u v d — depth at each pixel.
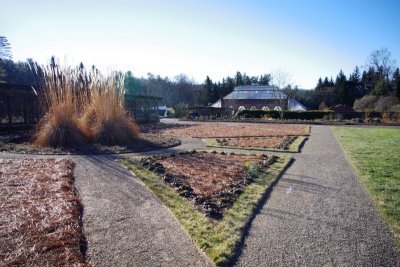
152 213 3.35
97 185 4.39
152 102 19.23
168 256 2.45
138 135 8.88
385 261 2.42
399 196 3.99
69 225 2.92
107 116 8.18
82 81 8.30
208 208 3.44
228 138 10.88
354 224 3.13
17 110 11.79
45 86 7.93
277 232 2.92
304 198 3.94
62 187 4.11
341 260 2.43
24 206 3.38
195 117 27.12
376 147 8.53
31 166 5.35
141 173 5.02
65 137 7.47
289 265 2.35
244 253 2.52
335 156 7.10
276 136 11.65
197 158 6.53
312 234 2.88
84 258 2.37
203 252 2.51
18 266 2.21
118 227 2.97
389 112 24.22
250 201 3.72
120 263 2.33
